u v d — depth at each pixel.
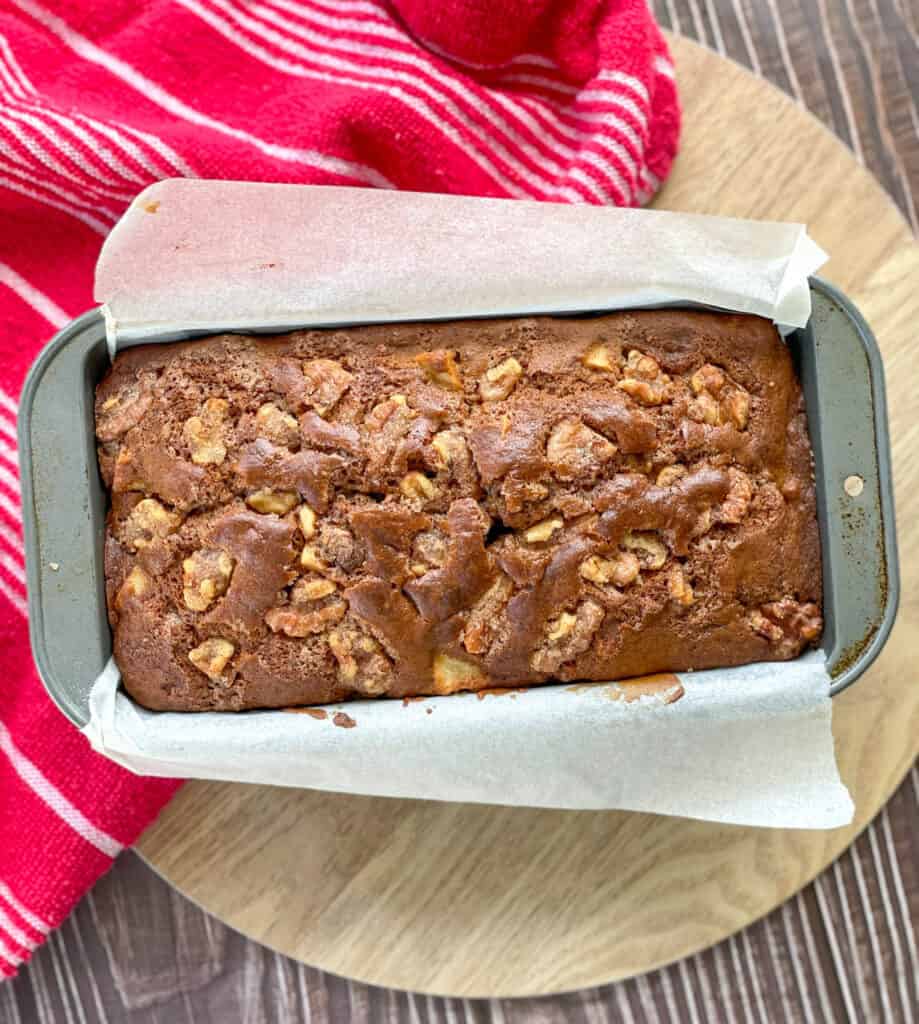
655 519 0.50
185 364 0.52
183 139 0.56
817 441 0.51
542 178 0.58
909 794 0.58
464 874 0.57
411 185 0.58
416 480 0.50
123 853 0.59
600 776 0.51
